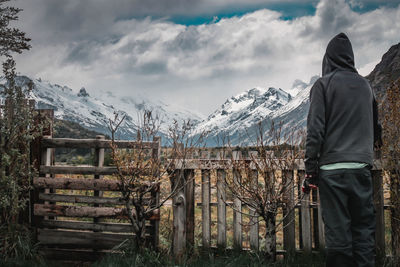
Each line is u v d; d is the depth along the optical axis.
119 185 4.75
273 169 4.20
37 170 5.25
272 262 4.18
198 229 5.91
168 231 5.59
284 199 4.28
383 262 4.26
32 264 4.36
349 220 3.02
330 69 3.39
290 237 4.57
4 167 4.74
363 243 3.02
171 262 4.25
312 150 3.14
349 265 2.97
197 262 4.27
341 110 3.11
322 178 3.13
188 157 4.84
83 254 5.11
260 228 6.29
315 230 4.79
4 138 4.82
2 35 7.05
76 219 6.23
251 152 4.49
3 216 4.90
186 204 4.91
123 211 5.04
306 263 4.31
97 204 5.22
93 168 5.12
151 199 4.89
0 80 4.83
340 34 3.41
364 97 3.16
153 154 4.73
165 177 4.72
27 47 7.30
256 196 4.17
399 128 4.00
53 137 5.57
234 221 4.76
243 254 4.53
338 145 3.07
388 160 4.07
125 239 5.02
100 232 5.25
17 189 4.82
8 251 4.71
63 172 5.20
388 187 4.27
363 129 3.09
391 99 4.01
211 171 4.88
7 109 4.83
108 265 4.11
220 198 4.79
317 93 3.22
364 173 3.03
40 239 5.20
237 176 4.32
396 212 4.17
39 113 5.33
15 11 7.15
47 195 5.20
